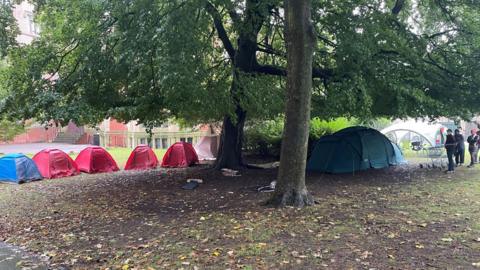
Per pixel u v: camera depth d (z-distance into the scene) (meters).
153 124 14.86
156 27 10.92
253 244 6.74
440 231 7.23
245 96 12.84
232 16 13.13
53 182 14.95
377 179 13.88
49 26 12.49
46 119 11.13
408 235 7.03
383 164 16.98
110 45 12.13
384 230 7.37
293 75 9.12
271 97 13.16
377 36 12.12
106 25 12.00
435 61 13.95
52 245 7.34
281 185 9.57
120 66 11.70
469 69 13.34
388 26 12.78
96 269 6.05
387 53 13.02
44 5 12.38
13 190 13.34
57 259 6.60
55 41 12.32
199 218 8.72
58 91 11.70
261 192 11.54
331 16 12.44
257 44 14.97
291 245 6.65
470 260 5.74
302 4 8.91
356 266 5.66
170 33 10.66
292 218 8.30
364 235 7.09
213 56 14.57
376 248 6.39
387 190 11.68
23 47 12.38
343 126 19.67
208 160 21.58
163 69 10.56
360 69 12.50
